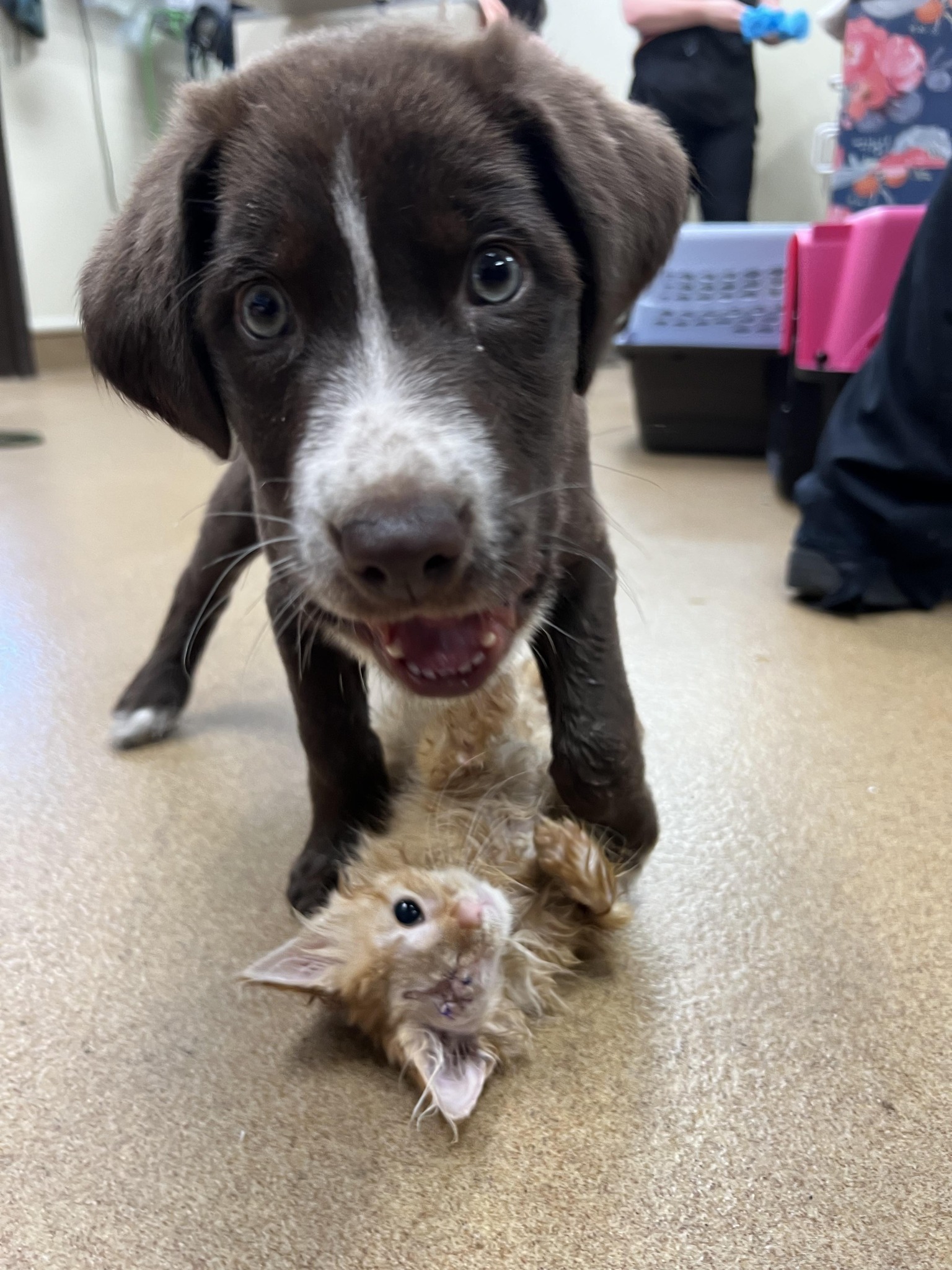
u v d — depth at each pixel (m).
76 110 1.59
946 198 0.49
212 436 0.29
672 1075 0.25
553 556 0.27
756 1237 0.21
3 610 0.60
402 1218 0.22
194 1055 0.27
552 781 0.33
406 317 0.25
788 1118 0.24
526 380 0.26
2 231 1.47
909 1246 0.21
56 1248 0.22
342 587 0.24
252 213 0.25
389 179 0.24
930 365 0.50
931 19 0.77
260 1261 0.21
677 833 0.35
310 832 0.35
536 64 0.28
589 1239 0.21
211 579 0.44
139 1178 0.23
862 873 0.33
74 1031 0.28
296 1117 0.25
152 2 1.70
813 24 1.35
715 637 0.52
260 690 0.50
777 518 0.73
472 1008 0.26
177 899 0.34
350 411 0.24
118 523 0.78
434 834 0.32
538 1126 0.24
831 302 0.69
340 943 0.27
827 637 0.52
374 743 0.34
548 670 0.31
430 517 0.22
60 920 0.33
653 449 0.96
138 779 0.41
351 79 0.25
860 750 0.40
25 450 1.07
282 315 0.25
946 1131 0.23
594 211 0.27
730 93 1.19
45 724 0.46
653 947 0.30
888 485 0.53
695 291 0.88
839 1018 0.27
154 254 0.28
